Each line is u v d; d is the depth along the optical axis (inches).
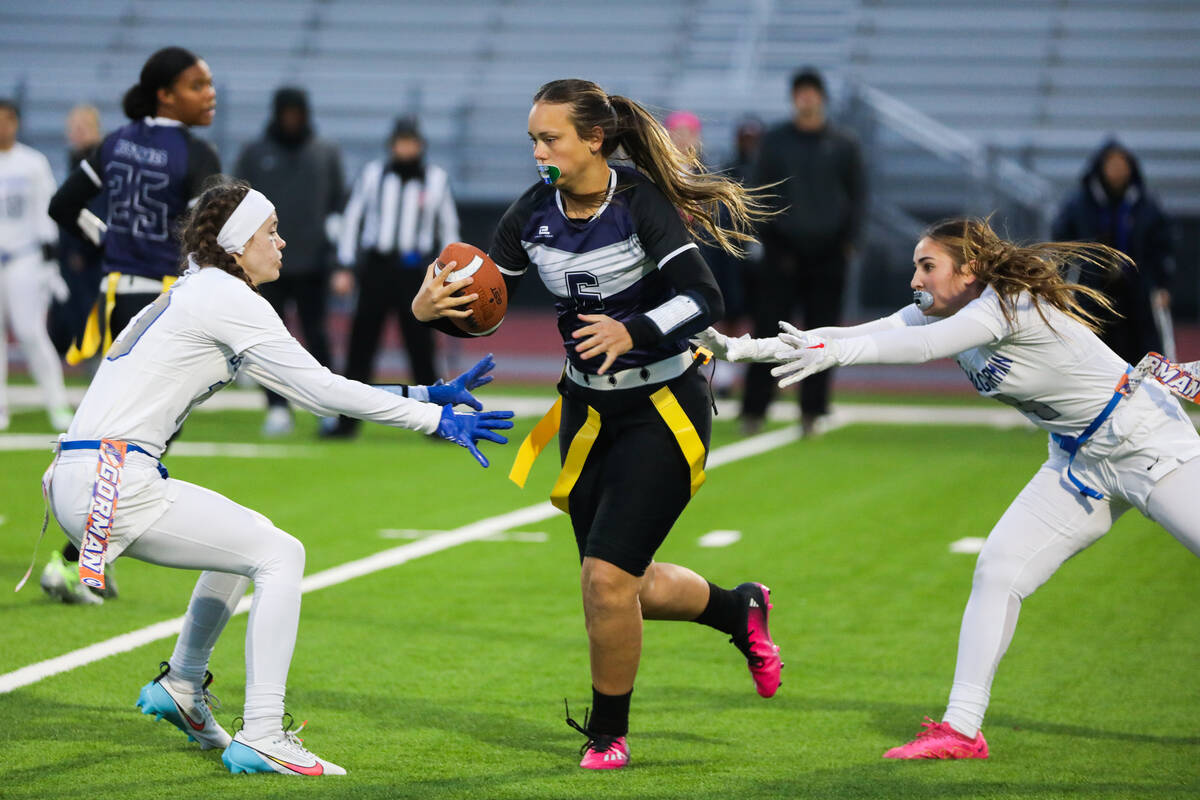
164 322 522.0
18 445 1375.5
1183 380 553.0
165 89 796.6
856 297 2298.2
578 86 514.3
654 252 522.9
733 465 1339.8
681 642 738.8
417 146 1465.3
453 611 784.9
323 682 650.2
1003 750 565.6
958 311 557.6
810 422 1530.5
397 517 1059.9
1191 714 617.0
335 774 522.3
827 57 2994.6
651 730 590.2
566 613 783.1
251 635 520.7
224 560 522.9
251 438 1492.4
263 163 1469.0
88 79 3061.0
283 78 3019.2
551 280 541.0
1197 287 2659.9
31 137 2928.2
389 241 1465.3
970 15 3006.9
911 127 2498.8
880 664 695.1
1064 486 565.6
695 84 2923.2
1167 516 548.4
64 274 1684.3
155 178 793.6
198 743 555.8
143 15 3221.0
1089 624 776.9
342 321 2733.8
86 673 649.6
